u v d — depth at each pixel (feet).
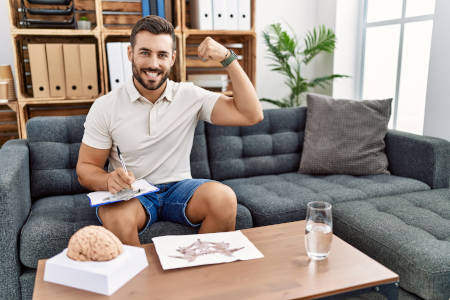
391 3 9.72
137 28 4.91
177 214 5.08
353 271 3.35
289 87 11.23
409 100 9.43
